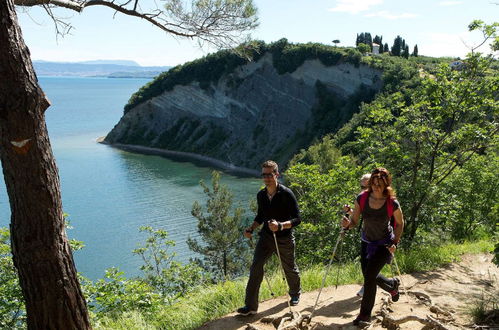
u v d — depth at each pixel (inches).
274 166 205.5
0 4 150.0
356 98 4072.3
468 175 535.8
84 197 2847.0
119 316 268.8
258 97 4726.9
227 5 286.2
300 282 237.1
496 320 197.6
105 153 4852.4
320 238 546.3
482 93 420.5
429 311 207.6
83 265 1705.2
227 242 1164.5
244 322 202.1
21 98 151.6
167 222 2236.7
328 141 2132.1
